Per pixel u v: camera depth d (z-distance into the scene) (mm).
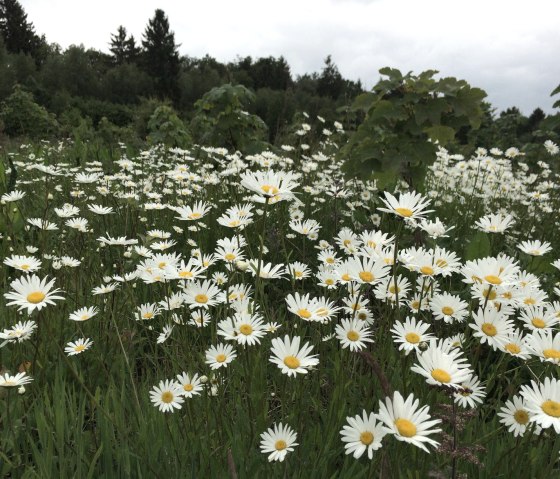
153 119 8219
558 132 7461
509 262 1840
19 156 7387
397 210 1755
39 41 98375
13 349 2285
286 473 1687
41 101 53562
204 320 2258
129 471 1779
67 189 5457
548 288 3207
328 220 4453
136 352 2678
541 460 1778
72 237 3852
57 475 1816
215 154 6316
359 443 1256
